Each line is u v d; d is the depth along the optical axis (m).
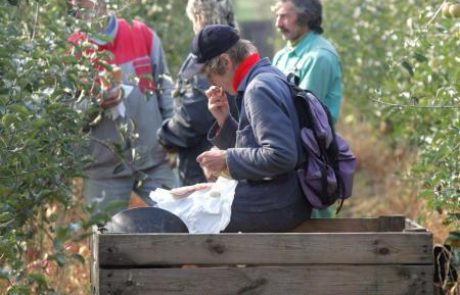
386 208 16.33
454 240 8.41
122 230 7.79
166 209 8.16
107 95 10.04
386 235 7.44
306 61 10.17
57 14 10.09
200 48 8.10
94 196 10.88
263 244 7.37
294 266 7.39
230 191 7.98
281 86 7.93
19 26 9.89
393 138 17.08
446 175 9.37
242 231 7.98
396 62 11.05
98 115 10.21
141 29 11.04
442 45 10.44
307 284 7.39
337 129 20.47
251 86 7.85
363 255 7.42
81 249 11.20
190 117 10.21
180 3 16.47
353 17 17.70
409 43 9.47
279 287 7.38
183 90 10.31
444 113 10.47
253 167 7.73
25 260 9.64
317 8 10.30
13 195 8.43
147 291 7.29
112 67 10.13
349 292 7.42
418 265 7.46
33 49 9.09
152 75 11.05
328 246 7.41
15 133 8.05
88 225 7.01
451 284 8.41
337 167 8.23
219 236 7.34
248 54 8.09
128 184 10.95
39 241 9.86
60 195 9.02
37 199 8.70
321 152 8.09
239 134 7.98
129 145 10.43
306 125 8.06
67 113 9.09
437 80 10.91
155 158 11.07
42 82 9.12
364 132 20.11
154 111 11.01
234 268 7.34
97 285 7.36
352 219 8.58
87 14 9.82
